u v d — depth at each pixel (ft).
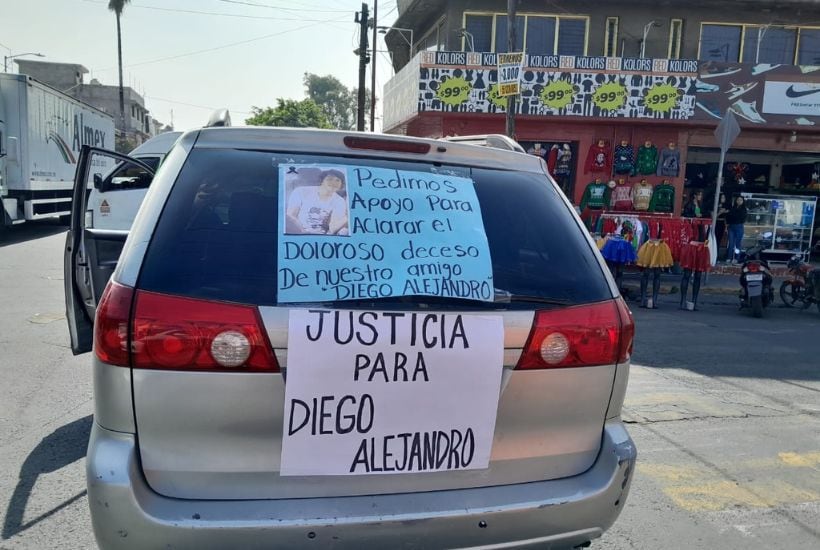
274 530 6.76
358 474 7.27
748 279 35.91
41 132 55.47
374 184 8.20
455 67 51.96
